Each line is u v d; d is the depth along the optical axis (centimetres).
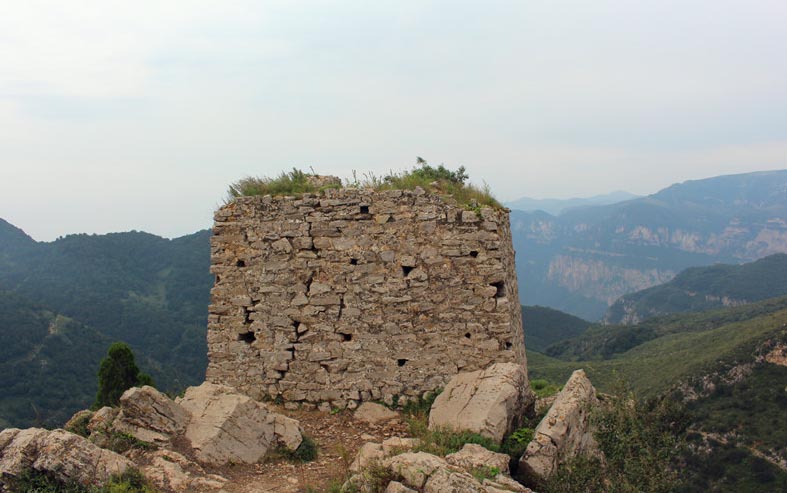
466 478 712
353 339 1198
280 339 1227
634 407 872
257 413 984
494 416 935
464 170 1426
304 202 1230
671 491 825
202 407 968
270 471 909
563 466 835
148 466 800
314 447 1014
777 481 2492
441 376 1157
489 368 1092
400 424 1125
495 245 1150
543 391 1306
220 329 1254
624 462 805
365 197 1204
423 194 1184
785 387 3020
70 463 730
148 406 892
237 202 1262
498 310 1142
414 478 718
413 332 1173
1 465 725
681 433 862
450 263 1166
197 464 846
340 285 1209
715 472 2706
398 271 1184
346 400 1192
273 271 1236
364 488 745
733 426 2939
